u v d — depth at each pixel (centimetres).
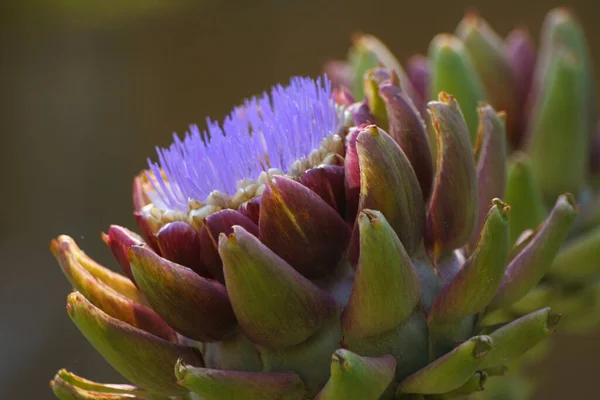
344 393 57
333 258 60
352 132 60
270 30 150
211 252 60
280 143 61
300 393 59
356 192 60
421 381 59
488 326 61
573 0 119
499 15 125
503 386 71
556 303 70
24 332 150
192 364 60
